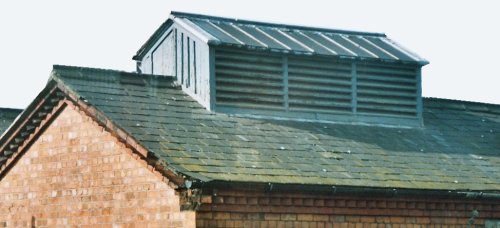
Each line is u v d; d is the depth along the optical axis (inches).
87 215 906.1
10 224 996.6
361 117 1055.6
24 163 989.2
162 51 1073.5
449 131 1085.8
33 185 974.4
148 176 842.2
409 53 1102.4
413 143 1026.7
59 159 946.1
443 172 962.1
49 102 956.0
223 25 1059.3
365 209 888.3
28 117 967.0
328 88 1044.5
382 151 978.1
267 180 826.8
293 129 984.9
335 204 872.3
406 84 1091.3
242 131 946.1
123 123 883.4
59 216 938.1
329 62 1050.7
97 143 902.4
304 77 1034.7
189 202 799.1
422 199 914.7
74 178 925.8
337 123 1035.9
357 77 1063.6
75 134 930.1
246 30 1059.3
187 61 1019.3
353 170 907.4
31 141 981.2
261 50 1008.9
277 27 1096.2
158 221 829.8
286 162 886.4
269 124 984.3
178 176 799.1
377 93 1071.6
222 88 989.2
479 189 940.0
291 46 1035.3
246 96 999.0
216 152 868.6
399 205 906.7
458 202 940.0
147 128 887.7
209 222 804.0
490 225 959.0
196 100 996.6
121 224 867.4
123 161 870.4
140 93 967.6
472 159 1016.9
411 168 951.0
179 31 1037.2
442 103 1148.5
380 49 1097.4
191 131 909.8
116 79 963.3
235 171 831.7
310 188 844.0
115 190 877.2
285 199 845.8
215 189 802.2
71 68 943.7
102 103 912.9
